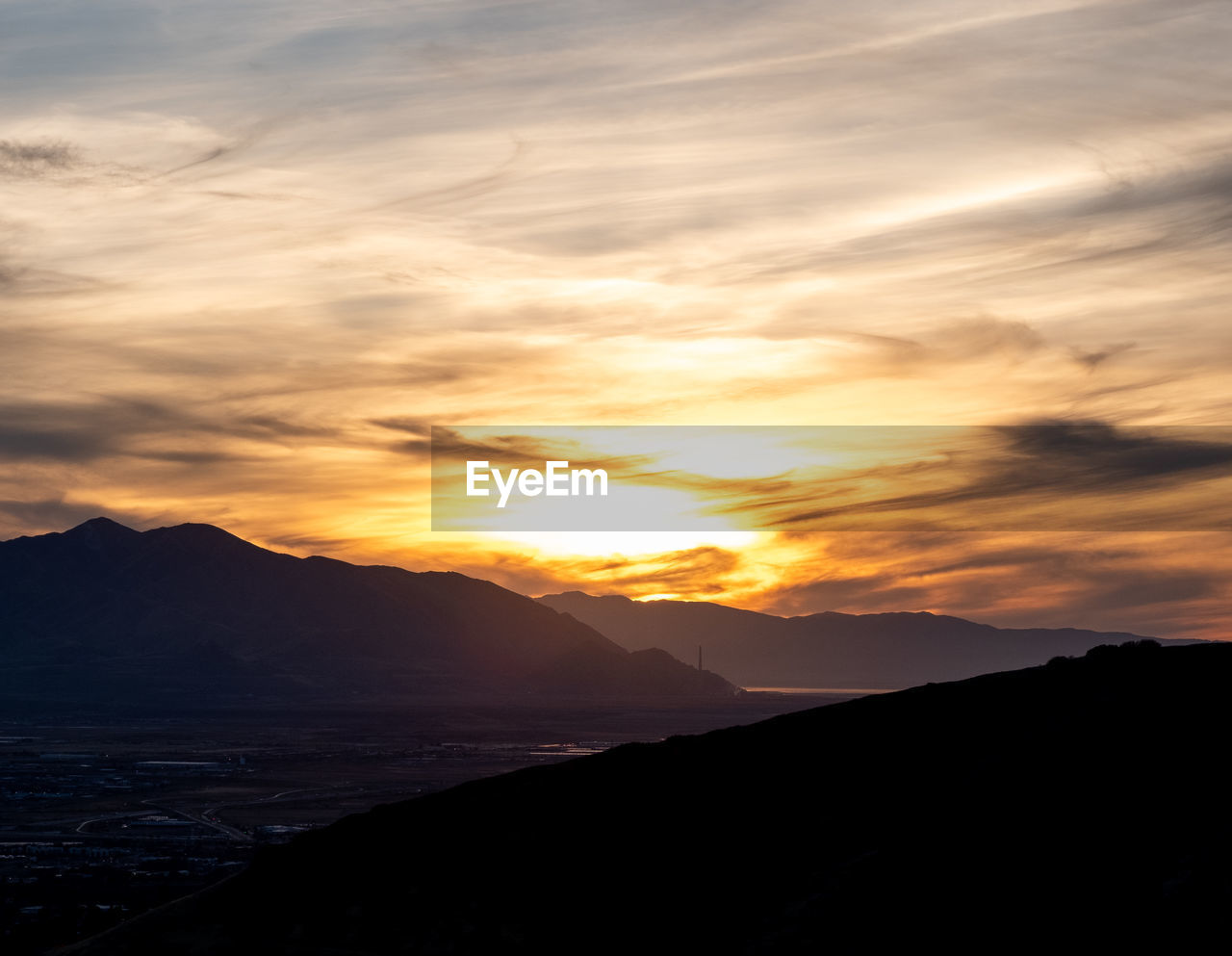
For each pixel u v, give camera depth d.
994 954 47.66
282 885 63.22
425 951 56.72
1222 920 46.53
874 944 50.00
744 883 58.00
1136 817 54.75
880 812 61.31
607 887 59.38
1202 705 64.88
